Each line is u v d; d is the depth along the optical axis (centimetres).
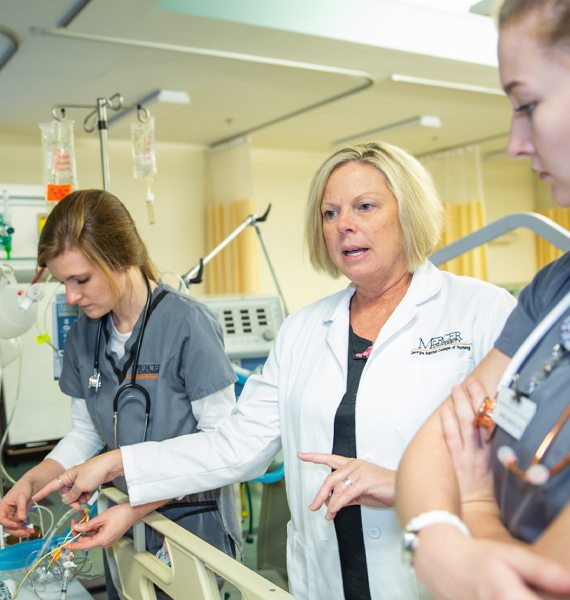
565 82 49
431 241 111
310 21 308
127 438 129
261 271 615
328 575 106
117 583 130
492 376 68
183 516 129
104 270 117
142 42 308
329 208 111
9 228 207
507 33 52
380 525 100
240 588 84
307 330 124
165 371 128
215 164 571
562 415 51
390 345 107
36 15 274
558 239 146
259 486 308
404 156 110
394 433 101
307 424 111
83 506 123
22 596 117
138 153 199
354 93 414
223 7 284
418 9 339
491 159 706
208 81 378
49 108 420
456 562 44
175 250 571
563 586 39
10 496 126
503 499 57
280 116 472
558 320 59
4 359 174
